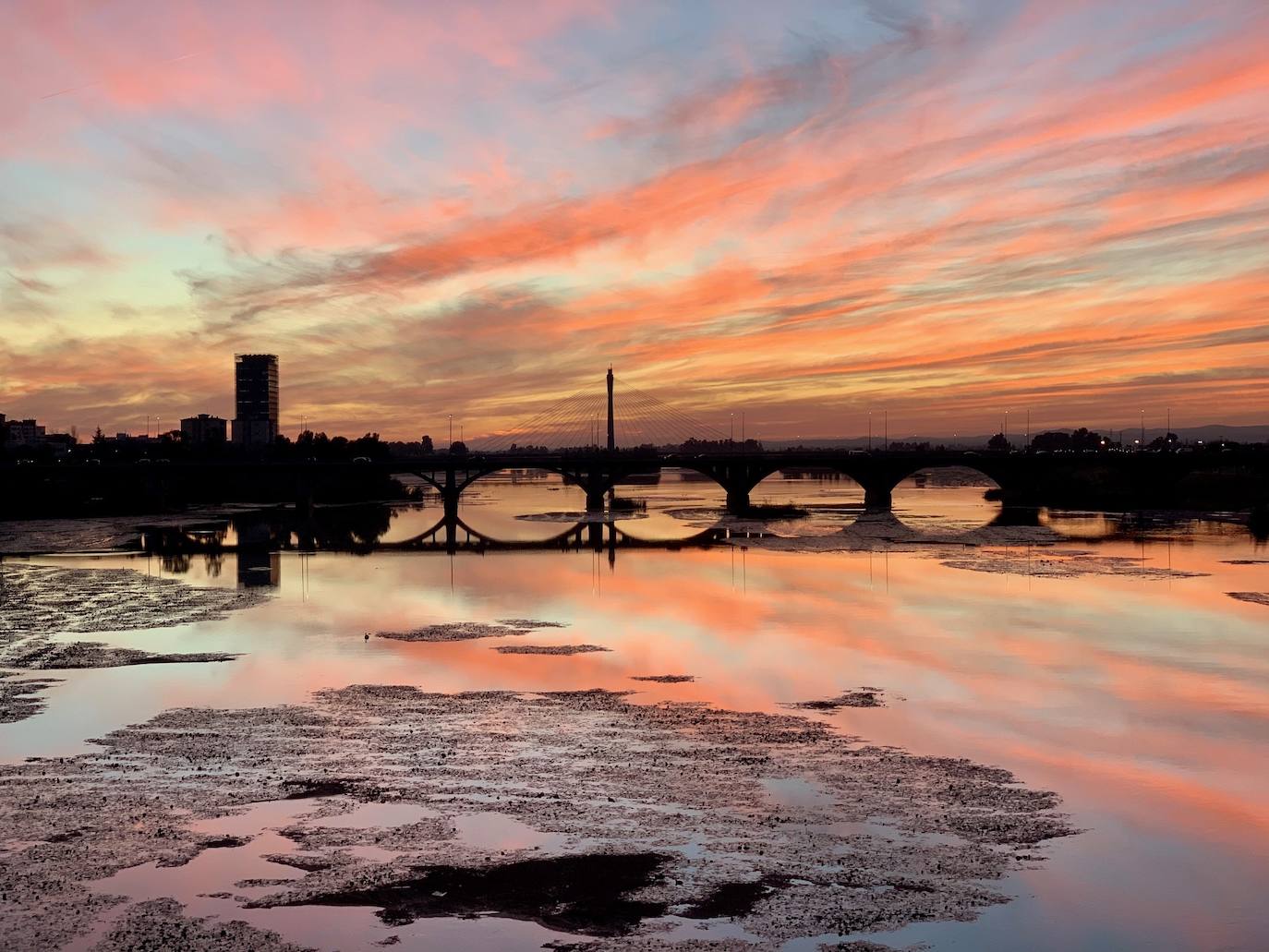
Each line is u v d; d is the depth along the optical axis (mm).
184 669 61031
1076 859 33344
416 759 43469
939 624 75875
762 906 30172
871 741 45969
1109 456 199625
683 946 27953
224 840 34875
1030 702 52906
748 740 46281
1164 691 55188
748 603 86750
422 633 73062
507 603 87938
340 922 29234
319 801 38531
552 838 35094
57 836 35281
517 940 28297
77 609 84562
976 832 35469
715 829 35719
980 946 28000
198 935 28453
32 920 29281
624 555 127750
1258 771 41969
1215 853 33844
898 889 31234
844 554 125250
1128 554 121938
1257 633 72125
